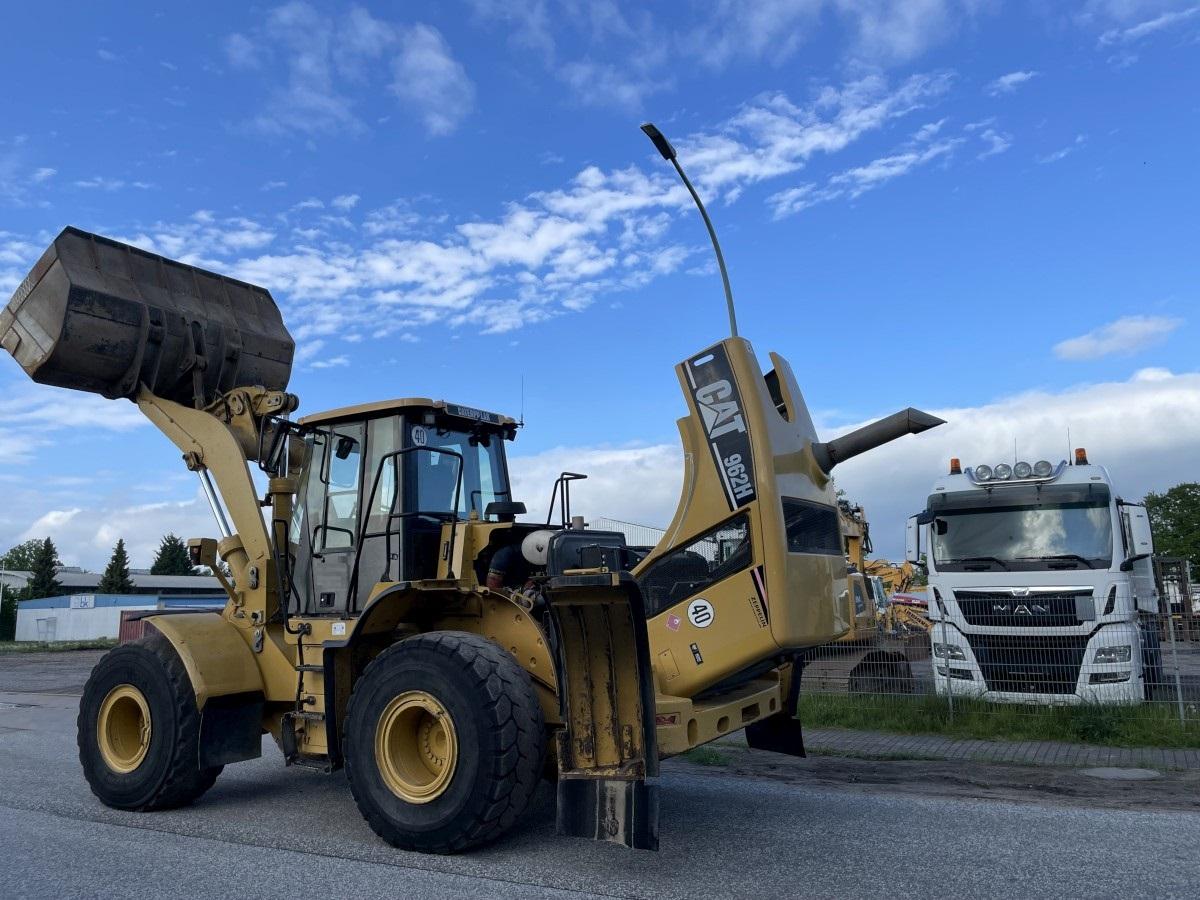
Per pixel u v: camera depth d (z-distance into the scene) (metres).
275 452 7.23
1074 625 9.78
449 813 4.91
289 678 6.43
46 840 5.41
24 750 9.05
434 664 5.11
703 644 5.43
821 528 6.00
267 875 4.65
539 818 5.88
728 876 4.61
